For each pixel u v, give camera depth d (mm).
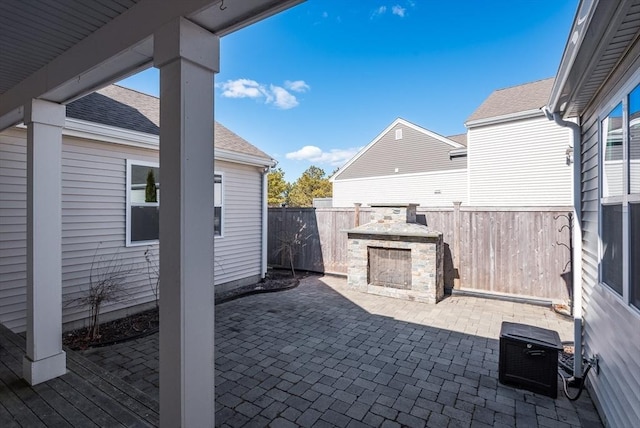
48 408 2656
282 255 9445
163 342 1864
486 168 10852
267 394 3135
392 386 3285
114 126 5109
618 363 2379
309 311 5812
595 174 3004
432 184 13773
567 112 3443
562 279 5949
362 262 7156
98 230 5074
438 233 6242
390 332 4793
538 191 10031
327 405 2959
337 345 4312
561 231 5969
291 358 3922
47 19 2145
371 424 2697
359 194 15992
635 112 2125
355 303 6301
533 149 10102
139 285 5598
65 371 3244
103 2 1981
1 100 3434
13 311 4352
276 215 9570
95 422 2480
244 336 4641
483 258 6641
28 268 3049
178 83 1812
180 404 1783
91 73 2438
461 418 2785
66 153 4727
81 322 4867
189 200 1828
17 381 3061
